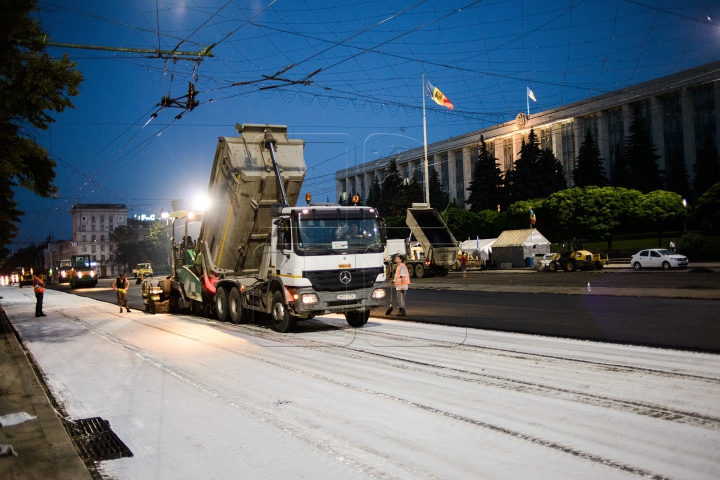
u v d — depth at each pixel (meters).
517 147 83.25
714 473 4.27
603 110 72.19
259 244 15.58
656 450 4.77
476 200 70.38
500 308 17.14
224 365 9.40
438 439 5.25
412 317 15.73
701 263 41.84
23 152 13.69
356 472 4.54
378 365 8.89
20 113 13.62
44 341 14.03
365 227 13.28
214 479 4.53
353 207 13.23
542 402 6.36
